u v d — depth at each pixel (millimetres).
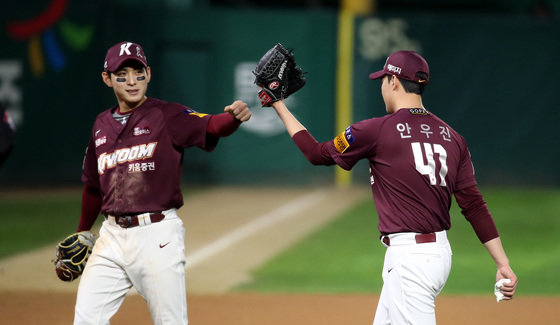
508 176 58688
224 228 40625
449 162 13477
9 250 34375
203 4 67938
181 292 13914
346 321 22422
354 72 57969
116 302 14172
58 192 54406
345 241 36969
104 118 14438
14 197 51969
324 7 78188
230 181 58094
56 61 56812
